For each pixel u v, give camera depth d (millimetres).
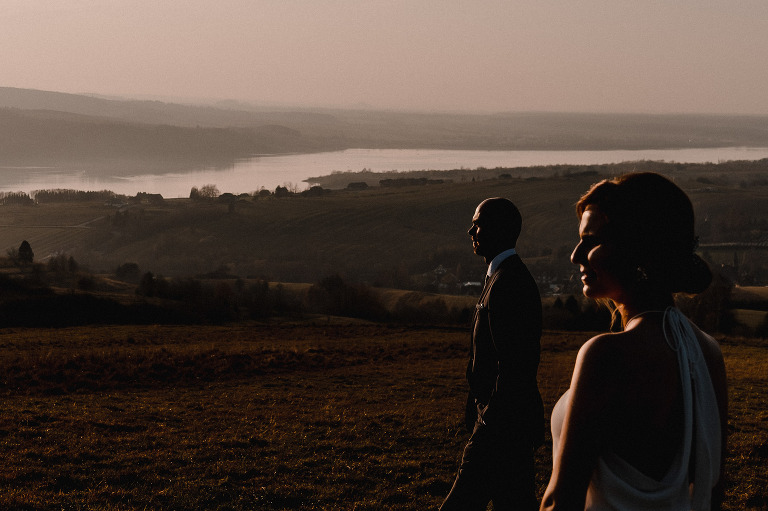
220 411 15984
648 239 1791
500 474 4117
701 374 1777
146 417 14766
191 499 8188
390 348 35781
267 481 9164
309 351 32156
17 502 7715
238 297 88625
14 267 138500
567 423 1764
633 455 1725
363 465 10156
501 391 4133
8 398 17438
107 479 9109
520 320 4141
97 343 38812
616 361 1733
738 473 9508
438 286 190000
